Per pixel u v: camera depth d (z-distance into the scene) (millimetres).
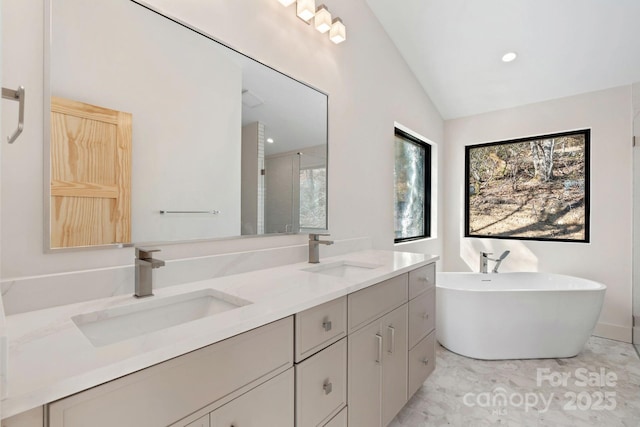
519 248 3256
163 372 669
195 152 1314
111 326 930
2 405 478
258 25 1581
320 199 1967
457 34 2523
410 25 2527
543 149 3201
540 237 3209
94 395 577
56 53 958
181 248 1273
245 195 1521
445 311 2523
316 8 1887
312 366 1050
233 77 1465
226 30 1435
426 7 2342
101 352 639
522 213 3311
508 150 3395
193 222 1310
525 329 2373
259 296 1056
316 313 1067
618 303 2764
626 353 2498
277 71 1682
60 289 938
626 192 2729
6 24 877
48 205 940
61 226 964
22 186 899
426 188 3553
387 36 2645
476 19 2361
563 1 2139
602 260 2836
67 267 978
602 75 2695
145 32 1161
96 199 1037
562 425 1656
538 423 1675
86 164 1017
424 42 2668
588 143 2967
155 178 1189
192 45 1306
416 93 3107
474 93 3186
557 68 2697
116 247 1079
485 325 2373
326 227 2004
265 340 887
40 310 898
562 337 2389
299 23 1824
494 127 3408
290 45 1762
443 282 2990
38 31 929
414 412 1771
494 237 3434
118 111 1089
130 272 1080
